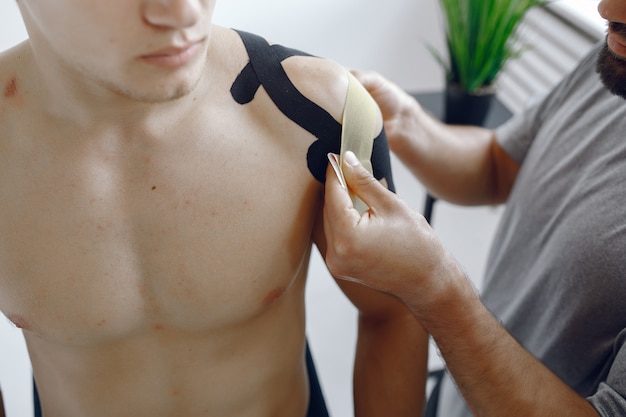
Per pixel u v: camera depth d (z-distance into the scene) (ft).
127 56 1.36
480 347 2.19
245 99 1.85
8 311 1.90
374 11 5.79
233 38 1.90
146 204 1.76
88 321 1.84
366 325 2.54
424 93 5.34
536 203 2.87
